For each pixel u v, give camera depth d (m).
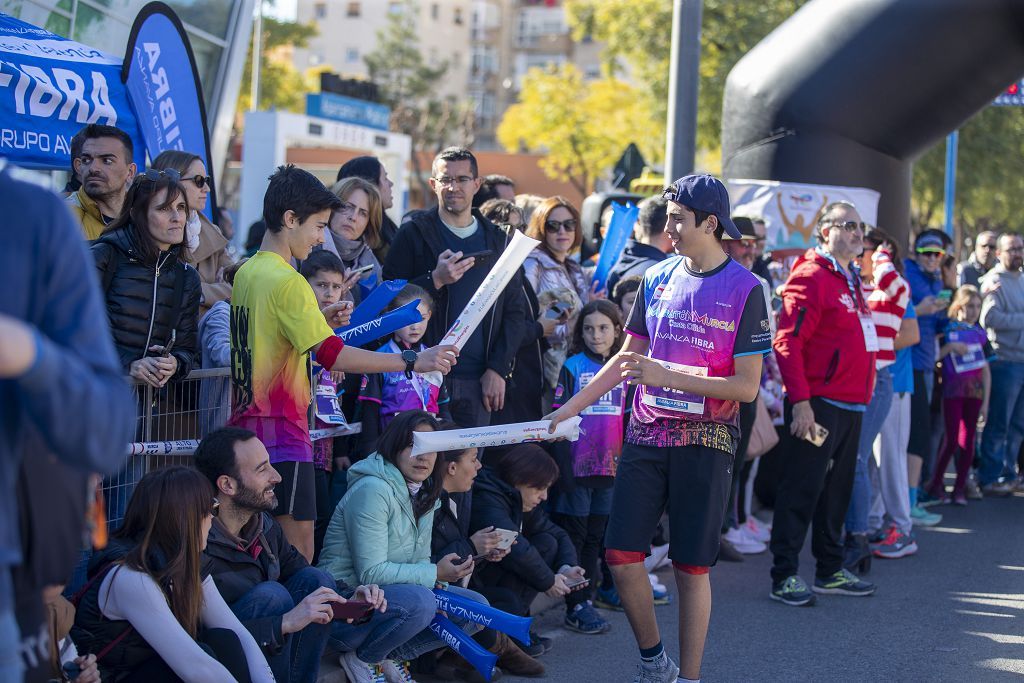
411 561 4.55
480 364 5.48
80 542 2.09
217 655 3.55
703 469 4.35
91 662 3.28
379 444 4.53
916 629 5.79
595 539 5.76
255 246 6.88
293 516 4.16
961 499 9.48
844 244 6.12
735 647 5.42
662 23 25.42
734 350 4.34
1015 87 16.20
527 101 39.00
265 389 4.07
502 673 4.89
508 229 6.17
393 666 4.48
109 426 1.81
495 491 5.16
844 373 6.13
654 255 6.74
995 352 9.77
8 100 5.29
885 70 9.34
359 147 19.14
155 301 4.16
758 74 9.92
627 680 4.86
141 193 4.11
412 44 60.47
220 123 13.02
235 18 12.84
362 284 5.67
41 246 1.86
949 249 9.63
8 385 1.83
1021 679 5.01
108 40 10.06
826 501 6.36
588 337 5.76
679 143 8.70
